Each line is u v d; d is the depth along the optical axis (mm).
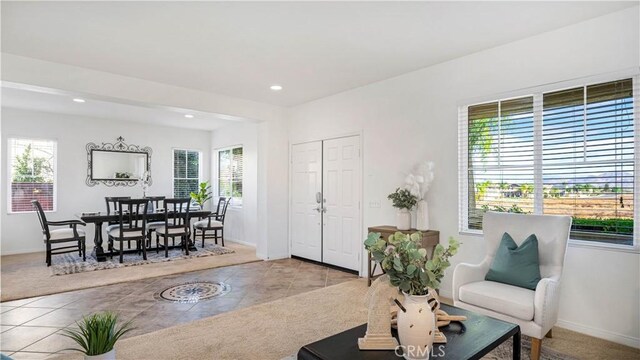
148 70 4023
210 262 5461
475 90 3545
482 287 2639
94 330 1814
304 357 1739
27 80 3605
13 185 6039
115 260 5527
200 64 3830
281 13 2703
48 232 5121
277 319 3158
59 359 2443
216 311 3369
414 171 4020
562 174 3047
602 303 2758
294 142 5844
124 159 7148
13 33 3049
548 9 2664
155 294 3869
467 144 3678
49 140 6336
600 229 2848
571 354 2494
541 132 3160
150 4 2562
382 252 1734
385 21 2846
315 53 3525
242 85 4621
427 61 3770
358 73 4160
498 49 3383
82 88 3924
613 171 2791
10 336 2814
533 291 2529
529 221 2908
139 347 2600
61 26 2916
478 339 1815
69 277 4523
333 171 5156
